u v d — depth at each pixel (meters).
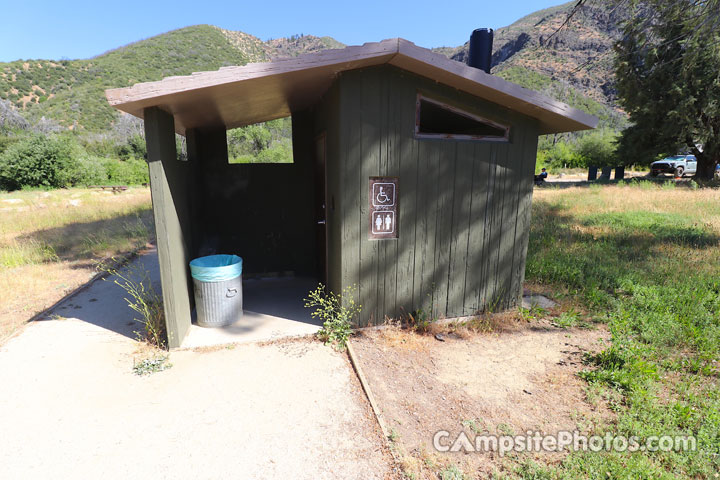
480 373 3.64
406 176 4.20
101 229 10.41
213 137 6.02
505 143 4.49
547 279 6.21
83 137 62.84
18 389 3.25
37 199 17.78
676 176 24.56
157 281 6.34
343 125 3.90
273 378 3.46
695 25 5.98
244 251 6.35
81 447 2.59
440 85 4.12
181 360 3.75
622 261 6.84
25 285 6.08
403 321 4.53
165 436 2.71
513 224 4.73
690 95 18.53
